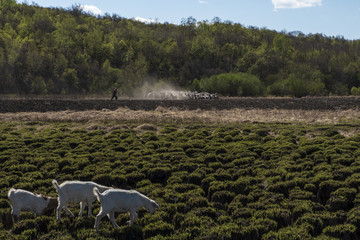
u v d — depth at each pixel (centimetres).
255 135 2367
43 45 10938
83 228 1135
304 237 1062
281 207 1279
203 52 12912
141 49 12506
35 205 1200
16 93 8119
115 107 4075
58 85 8794
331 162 1720
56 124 3044
